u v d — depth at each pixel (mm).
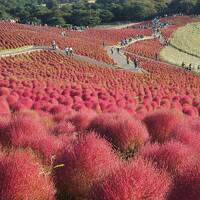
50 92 32906
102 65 69812
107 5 187625
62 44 83062
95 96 33469
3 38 80375
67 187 8781
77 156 8812
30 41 80688
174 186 7363
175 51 108000
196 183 7227
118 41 108500
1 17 159250
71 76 53406
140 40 114375
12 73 49094
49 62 64125
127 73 62625
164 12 183750
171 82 59125
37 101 26938
